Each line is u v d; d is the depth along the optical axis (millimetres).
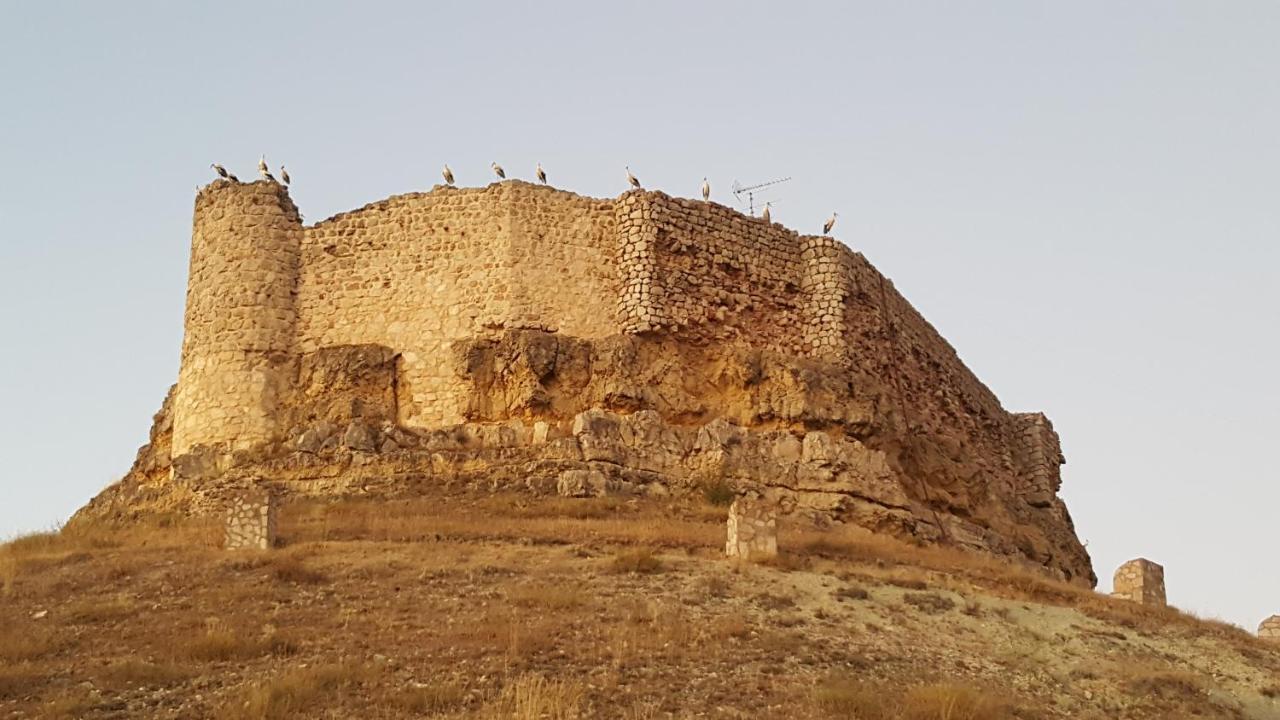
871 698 21656
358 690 21203
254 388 40656
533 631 24062
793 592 28203
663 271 41500
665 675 22375
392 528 33000
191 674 22016
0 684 21328
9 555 31656
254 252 42000
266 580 27625
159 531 35156
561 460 37531
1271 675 27219
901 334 46906
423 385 40375
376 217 42312
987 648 26438
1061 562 49438
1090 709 23875
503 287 40844
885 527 39500
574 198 42219
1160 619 30750
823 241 44094
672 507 36500
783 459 39594
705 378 41281
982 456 51469
